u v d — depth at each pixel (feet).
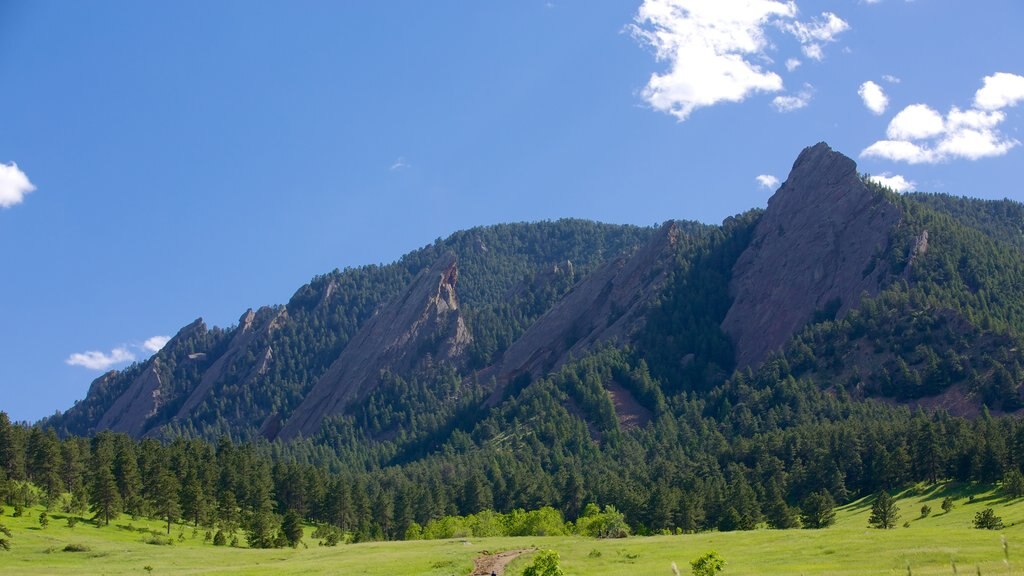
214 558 376.48
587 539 378.73
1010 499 431.02
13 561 351.05
